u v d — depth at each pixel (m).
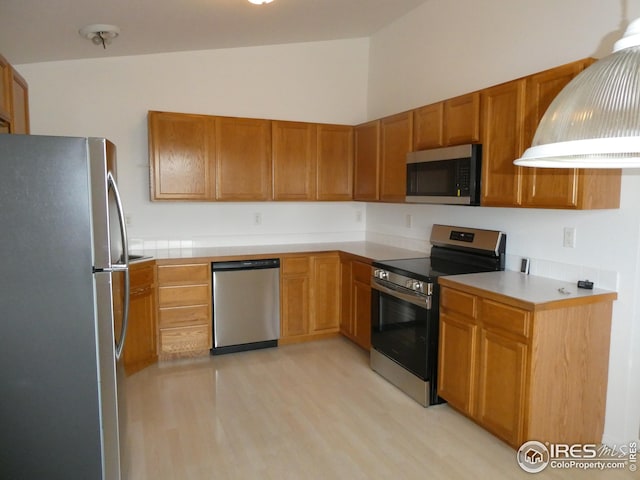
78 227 1.72
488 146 2.80
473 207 3.36
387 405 2.96
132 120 3.92
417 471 2.26
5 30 2.70
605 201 2.33
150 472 2.24
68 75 3.72
